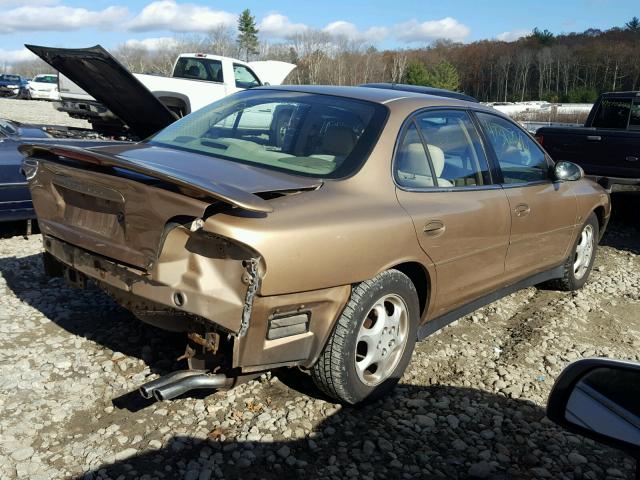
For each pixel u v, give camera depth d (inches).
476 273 159.2
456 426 132.3
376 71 3243.1
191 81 488.7
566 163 191.5
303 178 126.5
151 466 109.8
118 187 115.5
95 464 108.9
